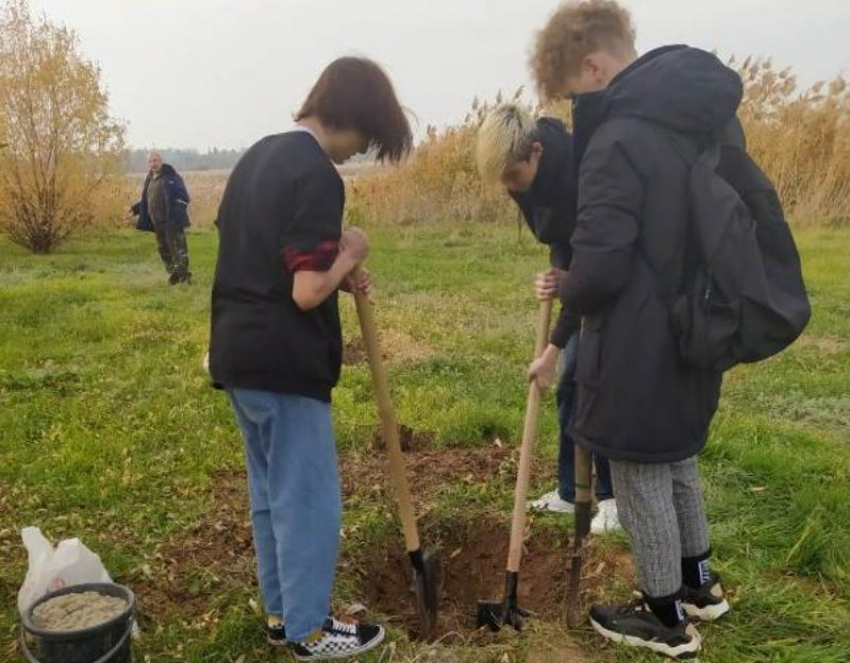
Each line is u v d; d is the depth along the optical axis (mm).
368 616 3346
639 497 2754
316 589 2801
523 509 3227
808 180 17141
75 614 2734
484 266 13562
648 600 2936
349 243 2699
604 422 2629
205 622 3291
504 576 3918
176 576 3660
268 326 2625
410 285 11789
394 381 6680
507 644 3080
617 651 3000
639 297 2537
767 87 17875
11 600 3438
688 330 2482
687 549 3080
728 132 2656
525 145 3195
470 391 6293
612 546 3754
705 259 2465
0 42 18594
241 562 3762
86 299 11492
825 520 3941
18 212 19031
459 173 19984
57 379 6930
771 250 2602
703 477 4473
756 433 5207
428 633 3357
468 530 4168
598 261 2473
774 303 2471
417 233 18859
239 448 5250
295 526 2744
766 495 4277
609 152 2486
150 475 4781
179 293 11961
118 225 21328
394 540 4059
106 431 5547
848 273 11461
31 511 4348
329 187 2564
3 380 6793
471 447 5180
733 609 3271
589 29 2662
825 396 6348
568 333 3088
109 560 3752
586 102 2609
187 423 5703
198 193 37062
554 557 3836
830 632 3146
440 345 7980
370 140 2715
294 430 2729
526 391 6289
